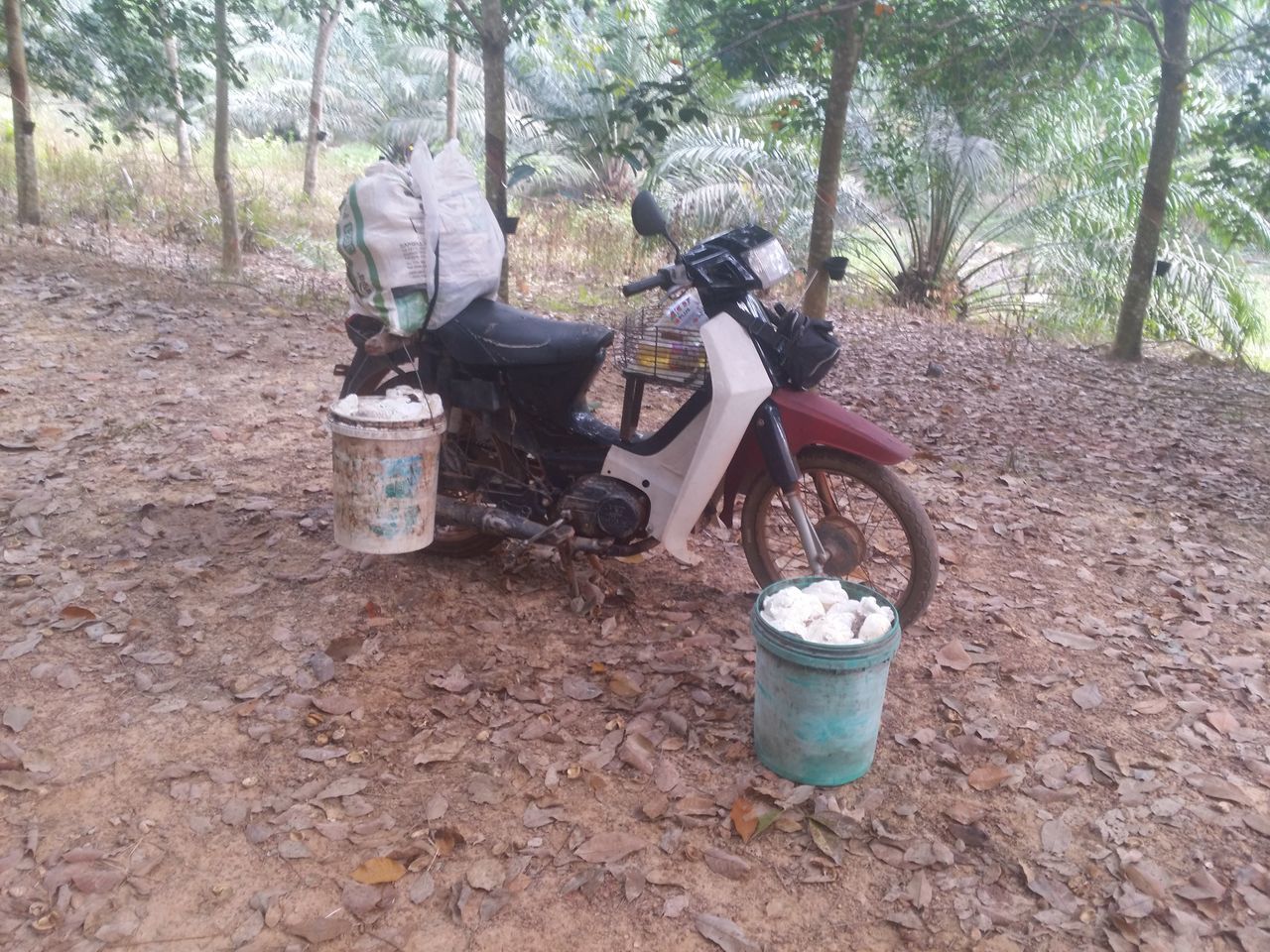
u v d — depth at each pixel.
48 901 2.35
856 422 3.42
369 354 3.73
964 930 2.41
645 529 3.67
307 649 3.41
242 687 3.17
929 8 7.69
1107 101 11.39
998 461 5.93
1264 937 2.40
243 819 2.64
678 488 3.56
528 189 17.05
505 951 2.30
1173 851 2.68
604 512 3.59
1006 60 8.40
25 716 2.95
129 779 2.75
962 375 8.23
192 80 10.37
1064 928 2.42
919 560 3.50
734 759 2.97
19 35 9.68
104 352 6.33
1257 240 11.66
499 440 3.80
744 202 12.72
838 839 2.68
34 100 13.84
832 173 7.21
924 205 12.66
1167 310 11.26
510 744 2.99
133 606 3.57
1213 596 4.21
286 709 3.08
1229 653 3.76
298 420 5.49
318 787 2.77
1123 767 3.02
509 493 3.83
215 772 2.79
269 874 2.47
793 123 7.57
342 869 2.50
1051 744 3.12
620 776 2.89
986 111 10.84
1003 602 4.04
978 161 11.45
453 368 3.71
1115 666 3.60
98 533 4.05
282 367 6.46
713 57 6.66
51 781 2.72
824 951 2.35
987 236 13.00
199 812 2.65
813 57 6.70
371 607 3.64
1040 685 3.45
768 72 6.90
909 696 3.36
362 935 2.32
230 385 6.00
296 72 23.56
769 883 2.53
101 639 3.35
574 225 12.77
